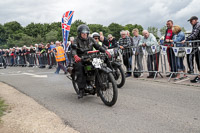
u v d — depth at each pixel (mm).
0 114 3684
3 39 94188
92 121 3248
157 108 3777
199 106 3811
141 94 4836
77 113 3666
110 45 7883
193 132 2773
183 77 6359
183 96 4500
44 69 12773
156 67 6816
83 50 4398
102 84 3959
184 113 3480
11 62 18406
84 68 4242
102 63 4043
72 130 2936
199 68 5723
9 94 5371
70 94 5180
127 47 7453
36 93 5402
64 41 10500
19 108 4055
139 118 3309
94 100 4500
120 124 3090
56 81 7227
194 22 5891
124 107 3898
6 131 2975
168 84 5777
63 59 9242
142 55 7270
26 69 13578
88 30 4359
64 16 10438
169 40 6465
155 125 3021
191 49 5625
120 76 5586
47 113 3705
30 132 2918
